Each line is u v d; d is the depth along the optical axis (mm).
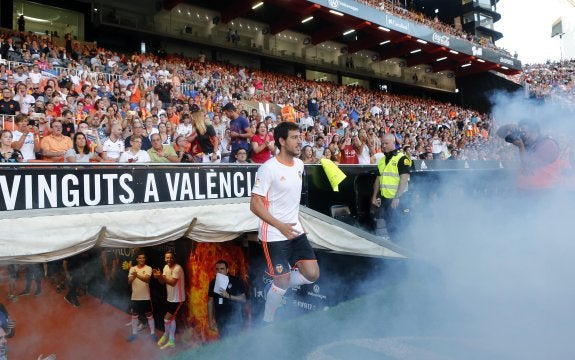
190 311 7230
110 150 6055
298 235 3100
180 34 24406
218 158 6504
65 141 6125
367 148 8891
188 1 24781
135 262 8227
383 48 32812
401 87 36688
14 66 11797
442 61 34938
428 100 33719
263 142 5875
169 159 5641
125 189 3930
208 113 11227
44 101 9172
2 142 5289
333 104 20750
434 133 18766
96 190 3764
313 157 6996
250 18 27594
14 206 3326
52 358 5402
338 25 27750
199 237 4406
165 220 4066
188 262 7324
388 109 24031
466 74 35594
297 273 3230
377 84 35375
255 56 28469
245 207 4676
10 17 20219
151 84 13938
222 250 6852
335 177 5180
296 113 14859
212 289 6836
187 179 4355
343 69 32156
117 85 11344
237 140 5957
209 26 26078
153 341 7188
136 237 3854
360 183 5574
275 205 3033
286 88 21922
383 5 25781
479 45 31422
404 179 4812
